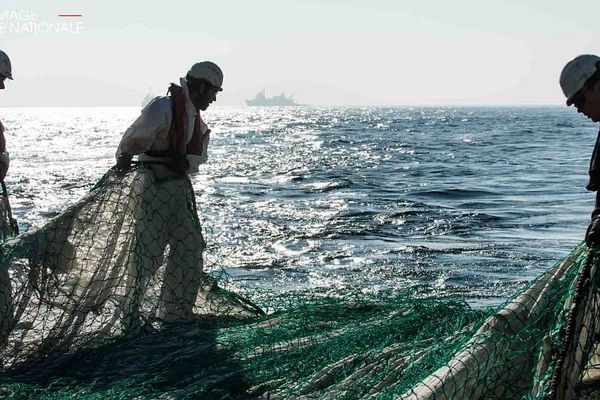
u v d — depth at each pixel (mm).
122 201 6805
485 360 4531
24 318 6430
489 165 35250
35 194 22781
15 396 5480
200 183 26875
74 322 6535
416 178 28812
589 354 4523
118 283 6707
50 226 6562
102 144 56125
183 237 7062
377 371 5180
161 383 5602
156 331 6758
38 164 35656
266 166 35031
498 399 4527
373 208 19688
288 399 5059
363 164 36188
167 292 7047
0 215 6883
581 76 4633
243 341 6246
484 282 11008
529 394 4316
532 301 4863
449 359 4633
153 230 6895
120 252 6762
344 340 5996
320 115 186625
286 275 11578
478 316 6426
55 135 73875
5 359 6320
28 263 6438
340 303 7297
